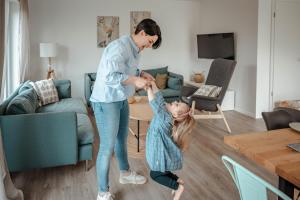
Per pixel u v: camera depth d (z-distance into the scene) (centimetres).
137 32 212
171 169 194
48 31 565
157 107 189
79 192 248
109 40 601
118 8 598
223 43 558
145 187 257
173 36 647
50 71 546
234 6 534
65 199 237
